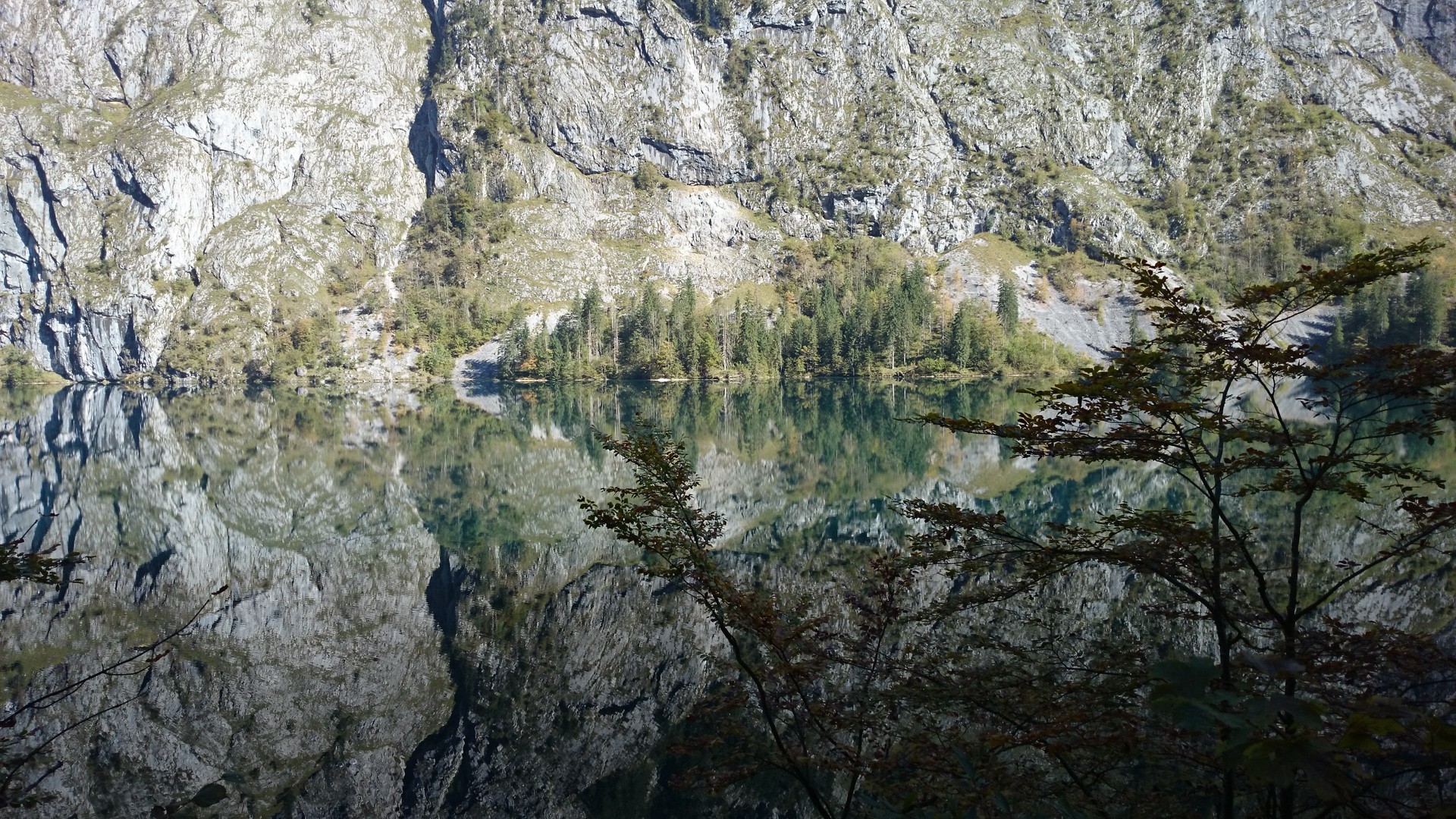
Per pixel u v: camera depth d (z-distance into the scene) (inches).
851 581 1012.5
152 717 985.5
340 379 7819.9
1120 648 565.0
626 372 7155.5
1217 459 381.4
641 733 891.4
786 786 714.2
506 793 816.3
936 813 363.6
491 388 6958.7
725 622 443.5
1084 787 427.2
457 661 1143.6
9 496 2372.0
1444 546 976.3
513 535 1894.7
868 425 3833.7
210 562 1701.5
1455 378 323.0
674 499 438.9
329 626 1301.7
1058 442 391.9
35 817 766.5
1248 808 486.6
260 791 842.2
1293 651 355.3
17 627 1245.1
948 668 594.2
